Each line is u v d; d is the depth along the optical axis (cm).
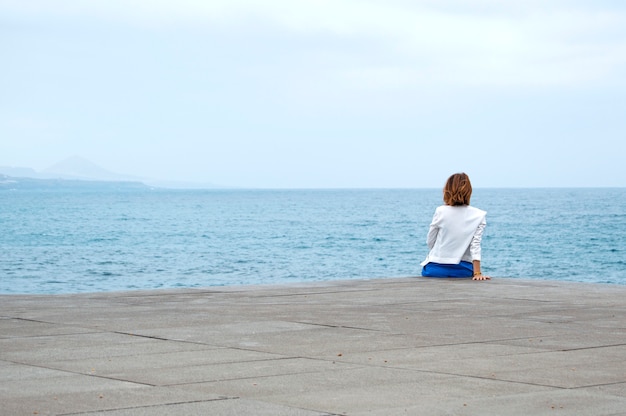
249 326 654
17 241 5169
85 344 567
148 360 509
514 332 625
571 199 18200
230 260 3875
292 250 4534
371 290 934
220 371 475
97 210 12169
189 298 859
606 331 632
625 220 7700
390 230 6544
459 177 1068
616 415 376
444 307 781
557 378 457
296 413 377
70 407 387
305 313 737
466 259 1079
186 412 378
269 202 18488
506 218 8294
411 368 485
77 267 3459
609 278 3186
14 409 383
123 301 832
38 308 771
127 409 383
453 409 386
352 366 490
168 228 6869
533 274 3334
